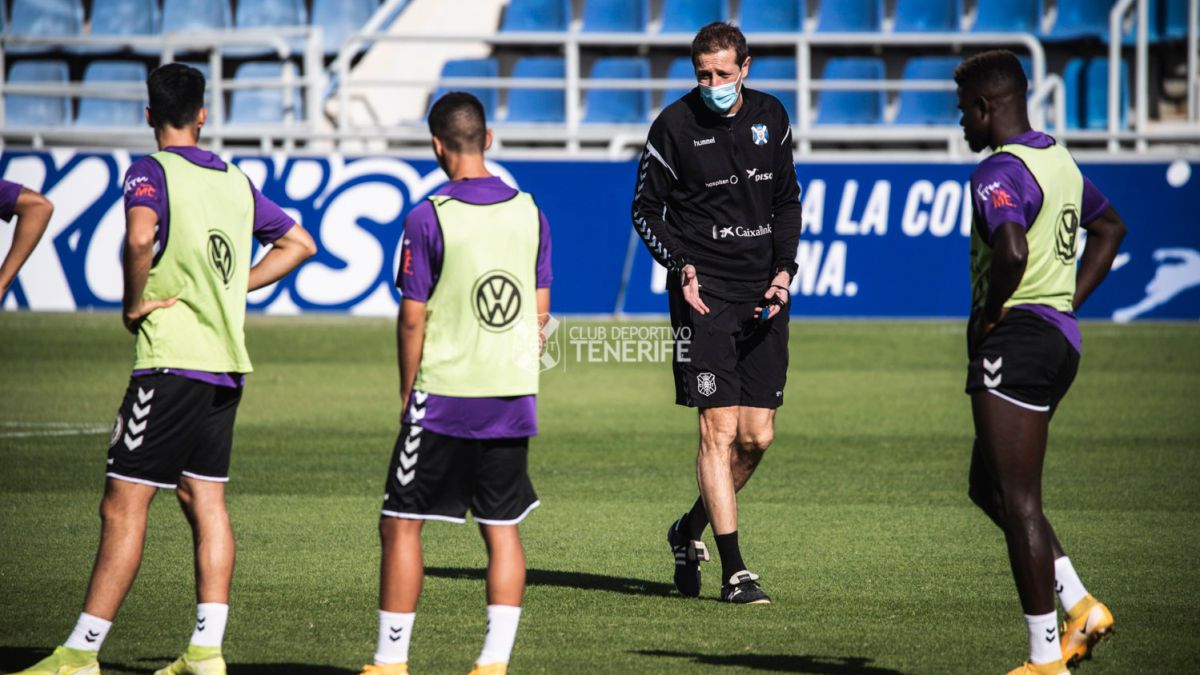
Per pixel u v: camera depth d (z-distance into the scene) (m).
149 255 15.35
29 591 20.23
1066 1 69.12
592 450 34.56
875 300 53.94
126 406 15.59
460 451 14.95
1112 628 15.85
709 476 20.50
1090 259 16.44
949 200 53.69
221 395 16.14
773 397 21.38
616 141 59.78
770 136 20.97
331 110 67.75
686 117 20.94
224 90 68.44
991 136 15.85
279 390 43.69
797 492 29.19
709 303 20.84
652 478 30.92
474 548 24.12
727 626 18.69
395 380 45.84
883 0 70.00
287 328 57.03
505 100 69.19
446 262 14.87
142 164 15.73
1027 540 14.96
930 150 66.69
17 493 28.20
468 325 14.91
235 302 16.08
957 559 22.94
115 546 15.55
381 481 30.00
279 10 70.75
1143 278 53.81
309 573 21.58
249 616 18.95
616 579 21.78
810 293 54.19
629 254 54.16
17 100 69.69
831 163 54.00
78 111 69.56
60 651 15.43
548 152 54.50
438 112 15.32
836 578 21.64
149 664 16.64
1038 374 15.07
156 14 70.88
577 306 54.12
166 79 16.05
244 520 25.81
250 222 16.42
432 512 15.03
